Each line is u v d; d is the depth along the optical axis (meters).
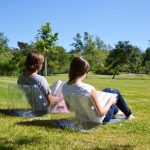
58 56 52.78
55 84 4.00
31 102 3.91
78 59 3.35
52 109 3.81
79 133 3.25
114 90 3.88
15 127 3.38
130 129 3.50
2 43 40.97
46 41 16.86
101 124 3.55
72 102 3.33
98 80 29.83
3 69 34.94
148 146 2.87
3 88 9.28
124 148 2.79
